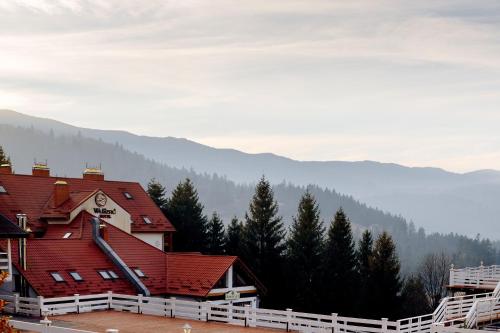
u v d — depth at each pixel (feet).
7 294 259.39
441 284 634.43
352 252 453.99
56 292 269.85
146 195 432.66
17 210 357.00
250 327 237.66
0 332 119.75
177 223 506.07
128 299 276.41
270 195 462.19
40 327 175.83
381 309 425.69
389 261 432.66
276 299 442.50
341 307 435.94
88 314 260.01
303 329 228.02
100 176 431.02
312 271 435.12
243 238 463.01
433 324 212.02
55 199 363.35
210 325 241.14
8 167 406.21
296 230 446.60
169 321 247.70
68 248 301.63
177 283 307.78
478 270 336.08
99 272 294.87
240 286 318.24
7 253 260.01
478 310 252.21
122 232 330.34
